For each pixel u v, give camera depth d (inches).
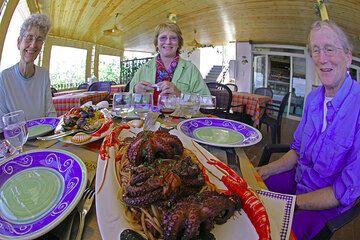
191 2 161.8
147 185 17.8
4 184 22.4
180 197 18.3
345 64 39.5
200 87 78.5
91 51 282.5
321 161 40.6
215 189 20.5
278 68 274.8
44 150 26.5
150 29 246.8
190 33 278.4
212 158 27.1
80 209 19.4
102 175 21.5
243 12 176.7
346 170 34.3
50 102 63.2
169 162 22.1
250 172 28.3
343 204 33.7
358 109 36.7
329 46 38.8
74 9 157.6
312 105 44.8
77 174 22.9
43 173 24.1
